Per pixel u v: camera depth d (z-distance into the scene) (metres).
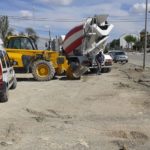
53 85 20.44
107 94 16.31
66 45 27.94
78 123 10.48
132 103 13.78
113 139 8.82
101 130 9.65
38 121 10.75
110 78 24.86
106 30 27.39
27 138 8.83
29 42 23.61
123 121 10.73
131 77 25.70
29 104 13.78
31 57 23.09
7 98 14.41
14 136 8.99
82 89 18.36
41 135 9.12
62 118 11.24
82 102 14.12
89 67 27.45
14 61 22.86
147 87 19.02
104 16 27.02
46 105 13.52
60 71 23.98
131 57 78.50
